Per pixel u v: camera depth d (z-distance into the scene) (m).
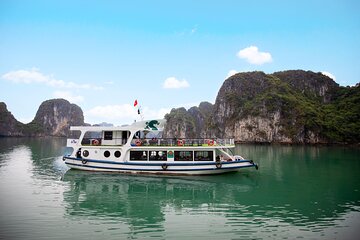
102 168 24.95
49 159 36.19
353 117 121.38
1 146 62.66
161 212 14.56
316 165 35.38
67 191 18.77
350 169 31.48
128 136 25.78
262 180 23.64
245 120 140.75
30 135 186.88
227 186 21.03
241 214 14.28
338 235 11.48
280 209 15.22
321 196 18.20
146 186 20.61
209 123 171.75
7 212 13.93
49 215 13.62
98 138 26.39
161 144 25.67
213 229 12.10
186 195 18.27
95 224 12.52
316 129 118.69
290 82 174.12
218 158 24.55
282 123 130.38
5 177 23.19
